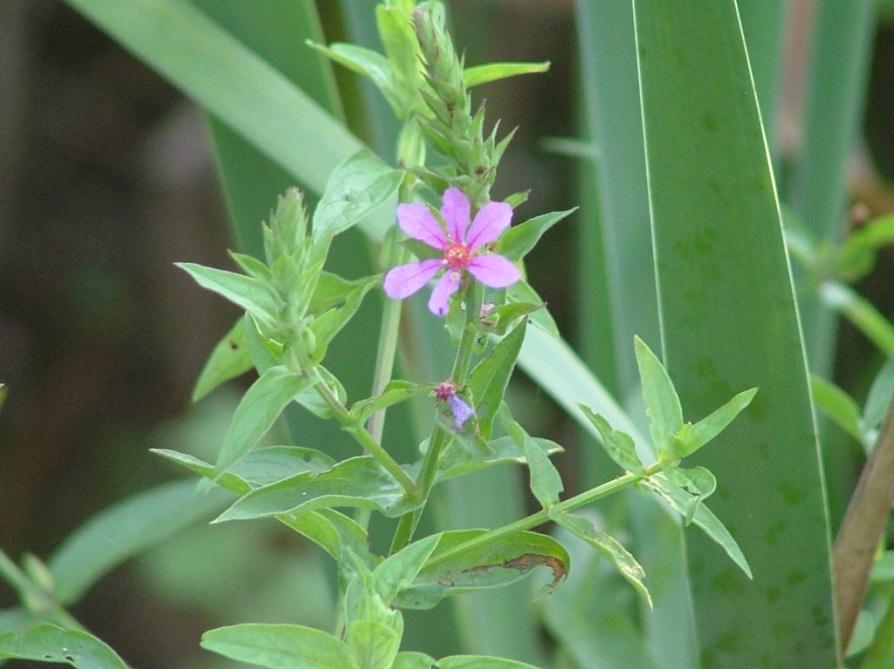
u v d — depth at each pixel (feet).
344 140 1.66
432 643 1.68
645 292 1.72
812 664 1.52
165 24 1.67
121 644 3.61
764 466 1.49
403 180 1.44
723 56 1.42
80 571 1.64
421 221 1.27
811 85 1.93
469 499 1.75
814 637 1.52
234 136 1.68
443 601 1.67
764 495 1.49
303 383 1.28
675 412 1.32
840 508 2.01
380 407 1.30
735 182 1.44
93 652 1.34
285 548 3.12
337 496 1.29
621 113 1.70
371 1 1.68
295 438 1.65
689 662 1.75
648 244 1.72
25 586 1.61
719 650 1.53
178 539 3.07
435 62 1.27
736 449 1.49
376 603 1.25
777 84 1.78
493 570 1.34
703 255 1.46
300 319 1.27
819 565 1.50
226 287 1.27
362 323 1.66
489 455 1.28
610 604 1.82
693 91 1.43
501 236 1.29
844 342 3.40
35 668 1.77
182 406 3.58
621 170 1.70
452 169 1.28
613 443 1.32
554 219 1.29
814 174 1.94
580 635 1.78
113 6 1.67
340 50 1.47
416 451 1.65
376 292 1.66
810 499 1.49
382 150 1.72
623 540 1.90
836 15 1.89
